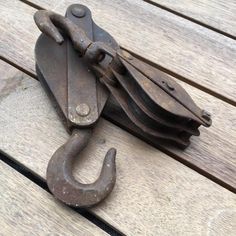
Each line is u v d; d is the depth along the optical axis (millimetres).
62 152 465
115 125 519
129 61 472
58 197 442
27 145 498
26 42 587
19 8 621
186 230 452
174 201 468
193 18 635
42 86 533
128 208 460
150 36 610
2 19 607
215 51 600
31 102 529
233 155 507
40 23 496
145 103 463
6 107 524
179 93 471
